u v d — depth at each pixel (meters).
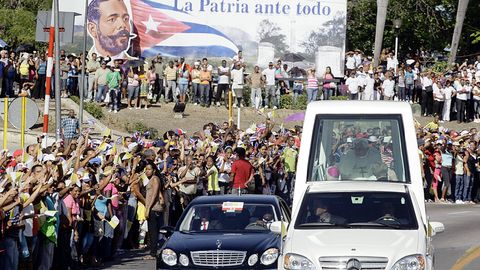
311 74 88.81
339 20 95.00
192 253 33.53
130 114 82.06
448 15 124.62
